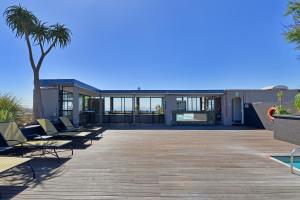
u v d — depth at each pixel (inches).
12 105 508.7
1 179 253.3
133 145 464.8
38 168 294.7
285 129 514.6
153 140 534.3
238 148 432.8
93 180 251.3
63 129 514.6
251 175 267.7
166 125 943.0
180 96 1013.8
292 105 732.7
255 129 796.6
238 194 215.6
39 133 444.1
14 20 568.4
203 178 257.9
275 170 286.7
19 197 208.1
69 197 208.5
